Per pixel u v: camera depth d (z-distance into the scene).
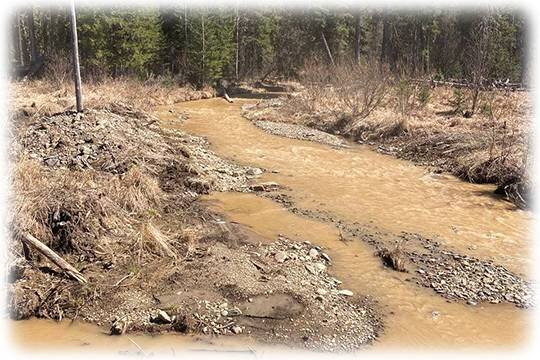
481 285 7.18
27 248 6.68
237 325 5.91
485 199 10.51
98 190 8.03
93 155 9.83
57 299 6.13
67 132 10.59
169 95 23.64
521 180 10.45
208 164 12.17
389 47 29.69
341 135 16.31
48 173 8.59
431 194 10.81
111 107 14.87
